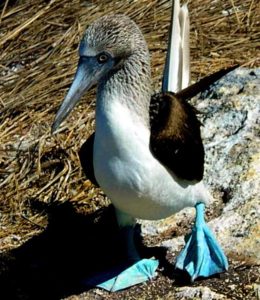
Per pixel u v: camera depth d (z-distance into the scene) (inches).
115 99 261.0
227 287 283.1
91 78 263.3
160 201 273.4
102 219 323.6
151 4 430.9
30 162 350.3
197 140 283.4
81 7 434.9
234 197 314.2
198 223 292.2
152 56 403.2
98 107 263.0
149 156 262.2
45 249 311.9
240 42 412.2
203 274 287.7
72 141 357.7
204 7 431.8
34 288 294.8
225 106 351.3
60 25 428.8
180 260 291.0
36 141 360.2
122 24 261.7
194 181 281.9
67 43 411.5
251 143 333.7
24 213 329.1
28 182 342.0
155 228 311.0
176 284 288.5
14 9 441.1
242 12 429.4
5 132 369.4
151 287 289.1
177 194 277.1
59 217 325.7
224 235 300.7
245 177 320.2
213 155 331.3
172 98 283.1
